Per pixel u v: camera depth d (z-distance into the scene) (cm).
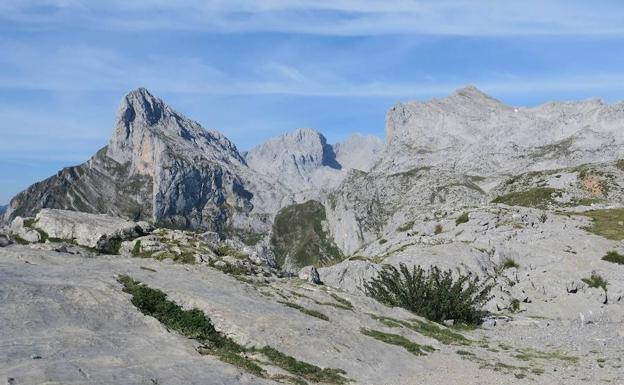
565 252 6181
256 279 3869
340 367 2277
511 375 2467
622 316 4831
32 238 4241
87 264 3150
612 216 8700
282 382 1869
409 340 3111
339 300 3747
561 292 5372
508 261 6159
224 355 2036
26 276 2431
